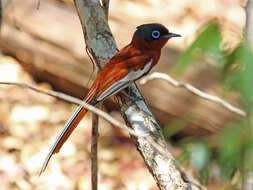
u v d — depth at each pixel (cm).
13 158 1227
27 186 1167
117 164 1263
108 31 696
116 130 1383
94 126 698
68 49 1375
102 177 1223
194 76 1227
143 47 715
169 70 1259
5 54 1481
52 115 1387
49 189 1167
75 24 1405
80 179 1196
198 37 366
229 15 1655
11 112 1365
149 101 1297
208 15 1634
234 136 333
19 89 1462
